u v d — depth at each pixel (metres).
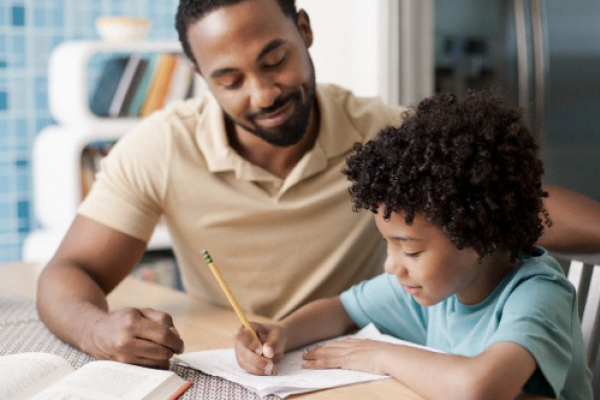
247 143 1.42
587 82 2.48
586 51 2.47
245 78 1.27
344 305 1.28
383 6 2.44
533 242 1.04
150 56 2.96
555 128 2.45
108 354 1.09
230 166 1.41
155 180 1.43
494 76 2.49
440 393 0.94
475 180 0.94
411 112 1.18
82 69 2.77
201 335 1.26
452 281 0.99
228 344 1.21
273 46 1.25
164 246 2.90
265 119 1.30
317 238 1.43
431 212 0.94
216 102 1.47
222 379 1.05
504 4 2.46
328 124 1.44
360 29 2.51
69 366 1.07
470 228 0.95
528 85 2.43
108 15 3.16
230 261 1.46
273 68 1.27
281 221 1.43
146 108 2.95
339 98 1.52
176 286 2.95
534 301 0.99
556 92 2.44
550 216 1.24
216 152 1.42
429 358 0.98
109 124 2.84
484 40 2.48
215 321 1.34
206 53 1.27
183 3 1.30
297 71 1.29
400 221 0.97
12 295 1.51
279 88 1.28
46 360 1.06
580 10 2.46
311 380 1.03
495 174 0.96
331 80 2.61
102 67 3.10
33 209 3.07
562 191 1.28
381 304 1.24
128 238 1.41
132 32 2.89
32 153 3.05
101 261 1.39
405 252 0.99
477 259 0.99
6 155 3.01
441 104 1.04
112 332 1.09
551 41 2.43
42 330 1.29
